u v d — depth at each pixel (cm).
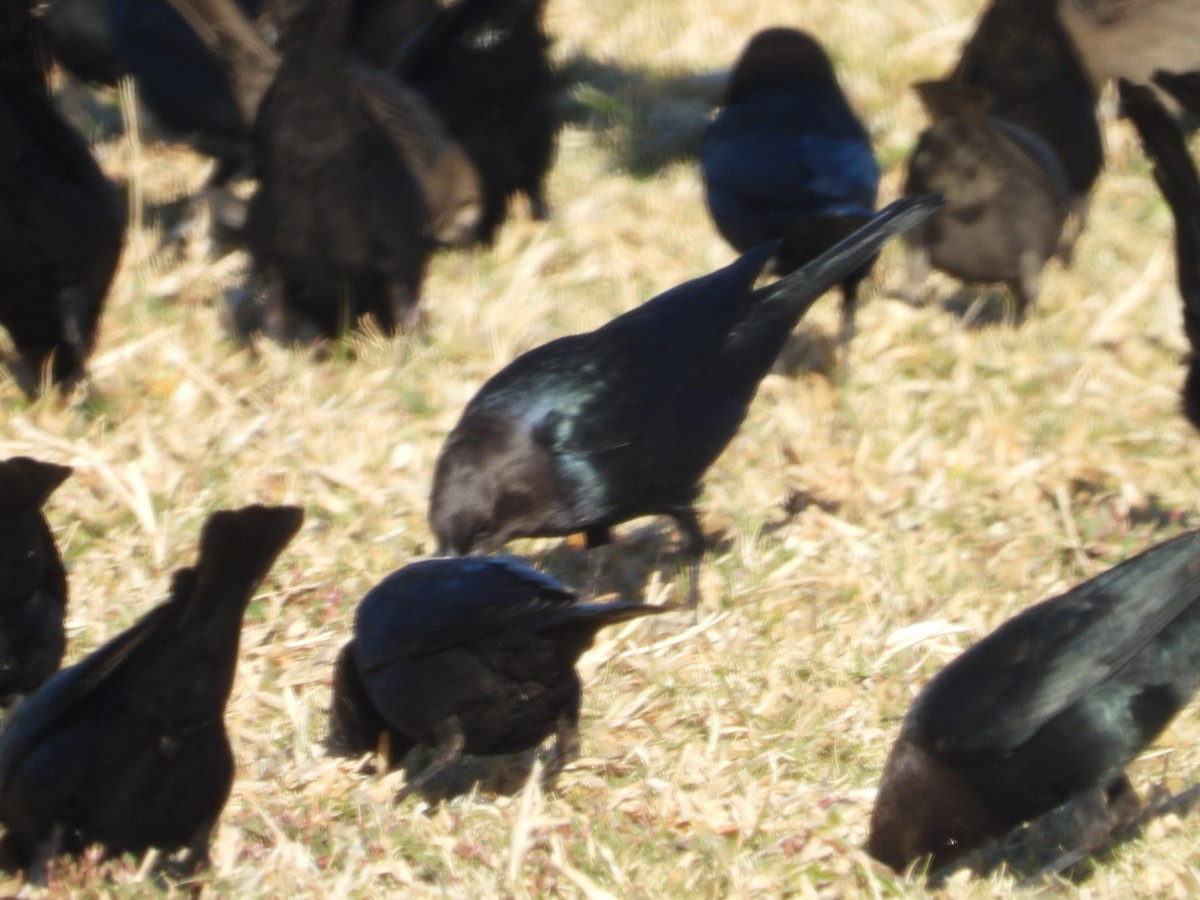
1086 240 1658
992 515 1209
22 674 902
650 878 801
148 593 1073
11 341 1377
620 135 1883
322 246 1341
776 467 1270
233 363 1376
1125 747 804
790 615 1080
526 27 1580
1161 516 1214
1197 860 827
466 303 1495
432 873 812
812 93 1415
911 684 1004
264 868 787
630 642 1045
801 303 1114
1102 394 1386
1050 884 812
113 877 760
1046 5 1545
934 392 1393
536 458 1016
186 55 1585
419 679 855
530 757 935
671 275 1580
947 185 1428
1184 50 1780
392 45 1747
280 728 948
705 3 2202
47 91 1384
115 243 1262
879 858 821
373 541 1144
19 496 849
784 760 923
